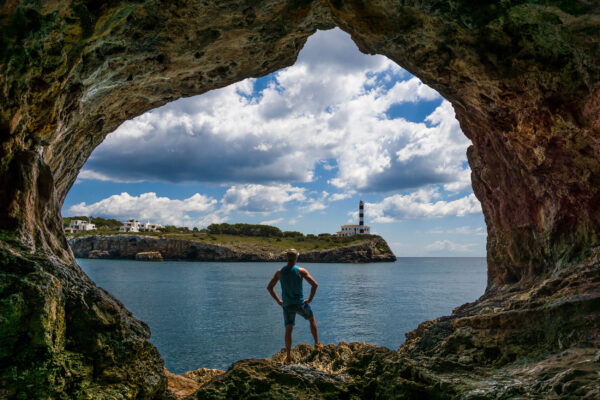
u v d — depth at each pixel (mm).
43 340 2914
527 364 4070
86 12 3609
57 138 4801
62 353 3154
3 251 3111
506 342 4633
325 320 21594
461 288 44688
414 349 6246
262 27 5551
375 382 4172
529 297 5449
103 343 3516
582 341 3930
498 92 5809
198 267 100000
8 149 3434
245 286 46688
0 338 2721
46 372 2873
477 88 6051
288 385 4090
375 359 4566
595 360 3443
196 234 176000
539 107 5520
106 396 3262
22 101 3463
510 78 5406
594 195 5637
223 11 4918
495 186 8469
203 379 6668
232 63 6449
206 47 5645
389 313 24438
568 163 5789
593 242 5668
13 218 3418
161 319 22312
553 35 4680
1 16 2973
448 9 4805
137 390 3631
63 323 3289
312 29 6160
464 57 5453
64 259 4191
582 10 4309
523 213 7516
